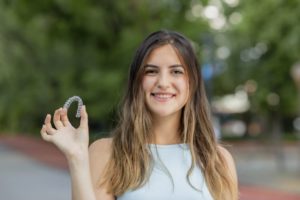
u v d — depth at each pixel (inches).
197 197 121.3
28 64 1213.7
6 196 585.6
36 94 1203.9
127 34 932.0
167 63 125.7
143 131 125.4
